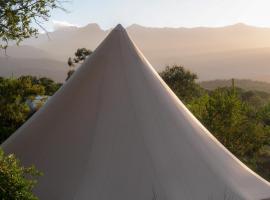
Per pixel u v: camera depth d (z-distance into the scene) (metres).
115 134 5.67
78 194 5.09
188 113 6.69
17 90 14.70
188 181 5.40
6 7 10.24
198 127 6.52
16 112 14.30
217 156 6.14
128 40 6.99
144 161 5.43
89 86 6.31
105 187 5.14
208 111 12.48
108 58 6.61
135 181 5.22
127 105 6.01
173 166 5.50
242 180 5.89
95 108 6.02
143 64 6.77
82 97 6.21
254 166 13.07
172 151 5.68
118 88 6.21
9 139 6.49
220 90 12.84
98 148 5.54
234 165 6.22
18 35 10.80
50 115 6.24
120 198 5.05
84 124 5.88
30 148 5.97
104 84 6.28
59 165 5.52
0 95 14.30
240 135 12.61
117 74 6.40
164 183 5.26
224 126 12.38
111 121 5.81
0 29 10.49
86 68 6.59
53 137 5.92
